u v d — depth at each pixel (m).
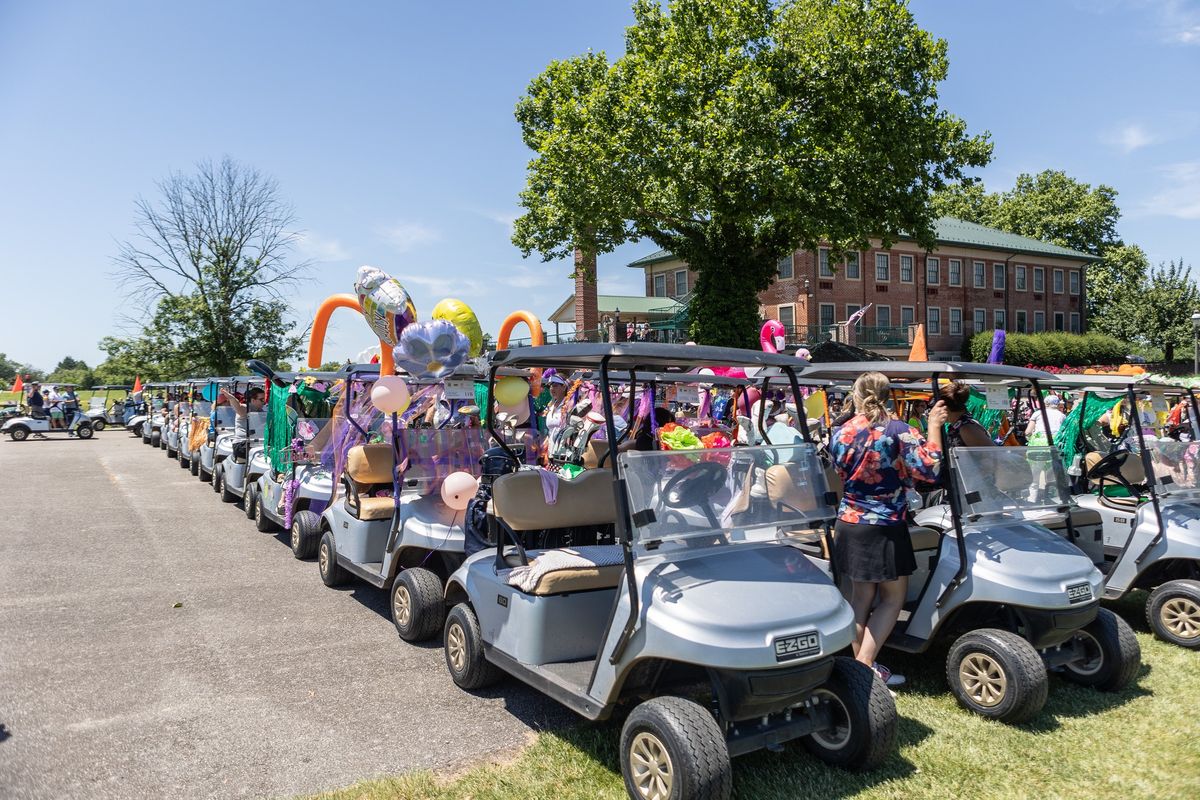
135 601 6.07
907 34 20.14
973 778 3.45
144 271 29.23
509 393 4.96
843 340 34.31
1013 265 42.97
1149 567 5.45
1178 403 8.20
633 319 38.09
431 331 4.85
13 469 14.56
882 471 3.94
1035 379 4.95
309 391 8.88
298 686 4.46
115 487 12.25
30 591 6.27
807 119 19.20
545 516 4.21
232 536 8.57
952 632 4.50
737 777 3.46
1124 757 3.64
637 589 3.18
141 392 27.11
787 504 3.57
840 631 3.20
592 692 3.33
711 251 23.55
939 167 21.80
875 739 3.35
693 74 19.33
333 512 6.43
